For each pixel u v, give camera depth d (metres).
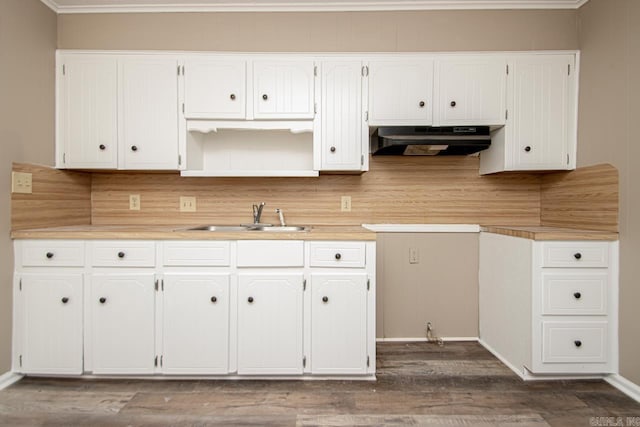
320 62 2.23
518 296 2.04
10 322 1.90
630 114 1.84
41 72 2.12
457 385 1.91
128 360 1.90
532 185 2.58
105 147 2.23
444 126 2.23
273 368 1.90
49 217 2.18
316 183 2.58
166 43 2.29
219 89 2.22
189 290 1.89
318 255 1.90
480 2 2.26
